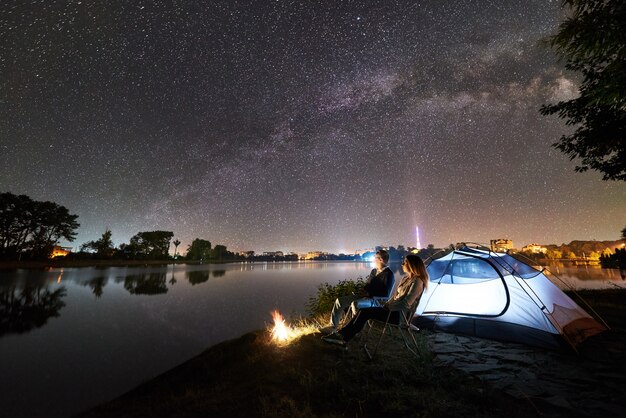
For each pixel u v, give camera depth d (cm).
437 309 651
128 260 9875
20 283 3381
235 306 2139
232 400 374
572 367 438
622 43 409
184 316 1808
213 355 701
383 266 578
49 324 1620
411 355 488
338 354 504
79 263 7419
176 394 457
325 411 337
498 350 514
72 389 752
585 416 312
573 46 443
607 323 681
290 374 433
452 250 678
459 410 326
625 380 391
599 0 426
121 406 426
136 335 1353
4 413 623
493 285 605
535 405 335
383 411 330
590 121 843
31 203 6328
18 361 989
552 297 589
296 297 2602
